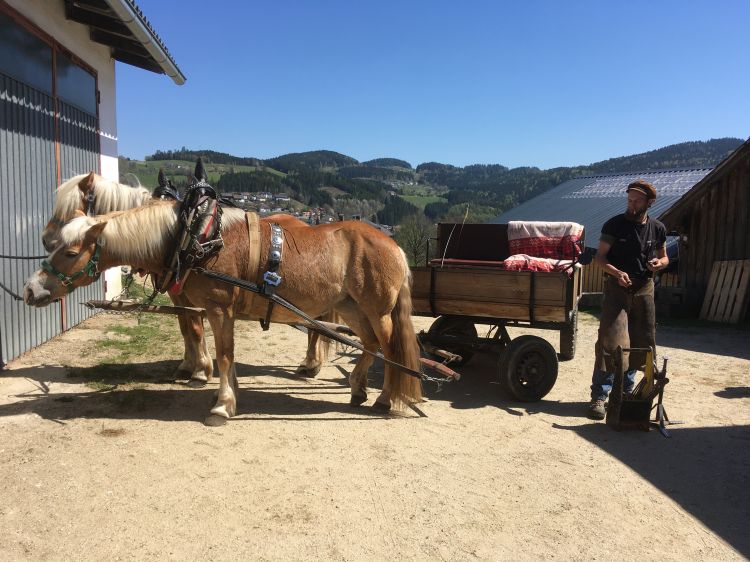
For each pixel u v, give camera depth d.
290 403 5.27
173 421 4.57
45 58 6.86
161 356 6.56
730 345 9.11
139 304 4.83
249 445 4.18
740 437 4.78
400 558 2.88
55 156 7.14
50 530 2.95
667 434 4.77
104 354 6.46
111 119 9.72
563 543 3.08
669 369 7.30
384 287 4.88
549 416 5.19
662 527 3.29
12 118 5.95
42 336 6.70
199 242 4.32
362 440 4.41
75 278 4.27
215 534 3.00
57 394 4.99
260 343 7.95
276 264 4.56
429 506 3.41
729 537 3.21
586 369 7.07
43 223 6.71
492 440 4.53
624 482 3.86
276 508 3.29
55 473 3.56
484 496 3.57
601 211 21.75
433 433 4.64
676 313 12.52
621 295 5.13
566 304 5.27
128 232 4.34
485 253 7.18
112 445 4.03
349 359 7.30
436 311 5.80
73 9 7.57
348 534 3.07
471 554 2.94
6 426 4.25
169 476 3.62
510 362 5.36
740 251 12.08
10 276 5.86
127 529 3.00
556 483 3.80
